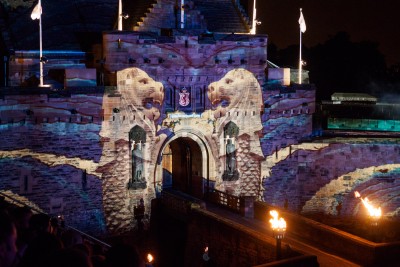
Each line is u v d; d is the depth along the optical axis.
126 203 43.09
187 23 45.81
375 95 84.00
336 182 48.03
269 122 47.19
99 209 42.16
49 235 10.05
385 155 48.06
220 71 45.34
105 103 41.78
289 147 47.94
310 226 36.75
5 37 42.53
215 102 45.47
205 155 45.81
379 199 48.38
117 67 42.16
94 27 46.22
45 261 7.68
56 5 46.47
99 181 42.03
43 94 39.25
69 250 7.67
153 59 43.09
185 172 48.34
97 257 11.61
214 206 44.41
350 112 58.81
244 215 41.25
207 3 50.19
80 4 47.38
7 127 37.91
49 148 39.84
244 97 46.28
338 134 50.72
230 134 46.16
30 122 38.97
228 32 49.19
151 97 43.34
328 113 58.34
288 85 48.12
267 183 47.50
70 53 43.81
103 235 42.38
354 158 47.91
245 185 47.03
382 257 31.95
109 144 42.16
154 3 44.12
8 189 38.38
